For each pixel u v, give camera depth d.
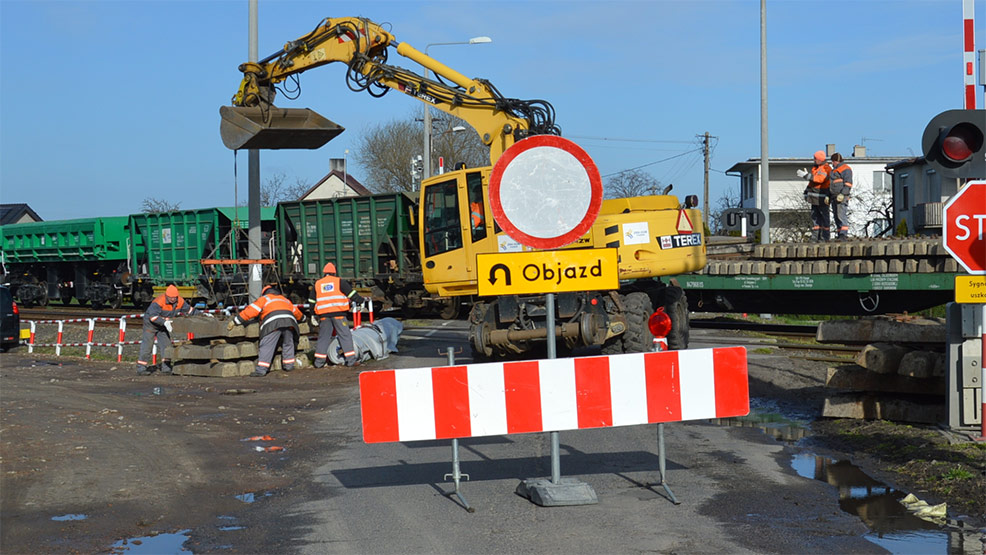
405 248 24.69
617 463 8.42
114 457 9.02
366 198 25.16
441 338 20.55
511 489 7.52
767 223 25.75
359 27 15.48
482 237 14.34
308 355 17.00
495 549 5.96
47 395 13.40
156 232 31.11
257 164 18.28
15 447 9.50
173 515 6.92
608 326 13.12
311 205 26.62
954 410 8.90
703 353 7.16
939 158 7.78
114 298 33.59
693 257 14.20
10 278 39.06
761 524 6.40
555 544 6.04
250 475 8.24
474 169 14.43
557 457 7.14
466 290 14.66
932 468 7.68
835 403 10.26
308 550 6.03
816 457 8.62
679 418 7.11
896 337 9.83
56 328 26.98
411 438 6.88
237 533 6.44
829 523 6.41
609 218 13.78
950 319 8.88
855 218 58.34
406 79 15.26
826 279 16.78
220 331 15.46
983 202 7.82
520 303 13.03
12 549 6.09
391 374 6.86
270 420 11.17
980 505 6.71
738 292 18.80
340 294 16.12
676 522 6.48
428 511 6.91
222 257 28.44
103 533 6.46
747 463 8.37
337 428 10.55
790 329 20.92
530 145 6.98
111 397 13.18
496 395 6.96
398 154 63.66
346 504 7.17
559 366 7.00
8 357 19.78
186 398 13.05
